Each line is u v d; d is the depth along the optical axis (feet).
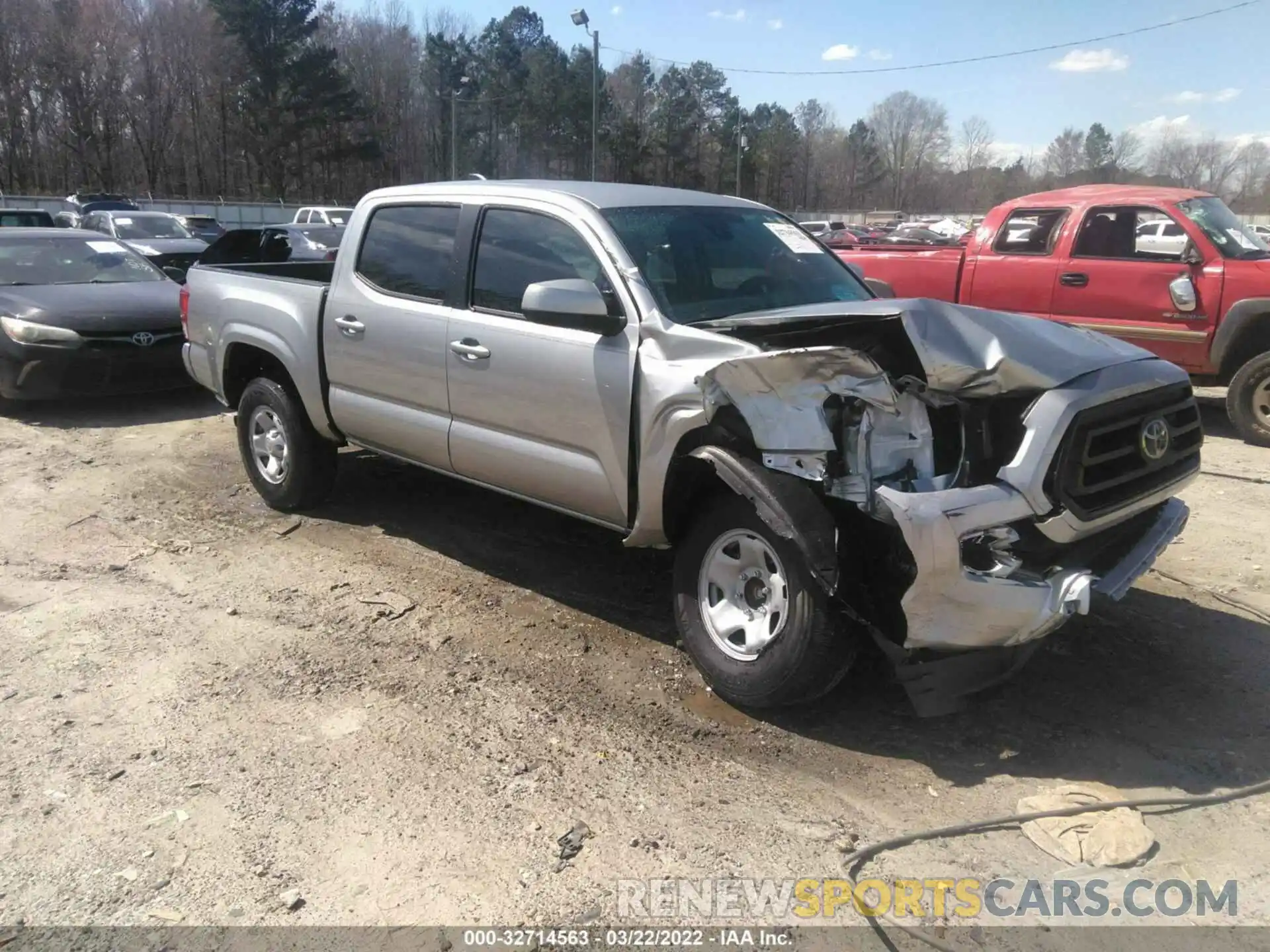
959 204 336.49
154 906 9.19
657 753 11.73
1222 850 9.95
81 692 13.12
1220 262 26.89
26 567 17.57
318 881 9.53
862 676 13.52
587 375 13.51
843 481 11.14
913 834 10.18
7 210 70.18
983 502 10.69
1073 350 12.17
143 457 24.93
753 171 300.81
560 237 14.53
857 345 12.50
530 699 13.00
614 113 254.68
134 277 33.96
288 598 16.24
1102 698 12.91
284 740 11.98
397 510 20.56
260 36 212.43
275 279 19.51
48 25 213.05
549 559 17.94
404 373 16.48
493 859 9.85
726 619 12.58
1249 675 13.51
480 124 254.06
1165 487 12.57
